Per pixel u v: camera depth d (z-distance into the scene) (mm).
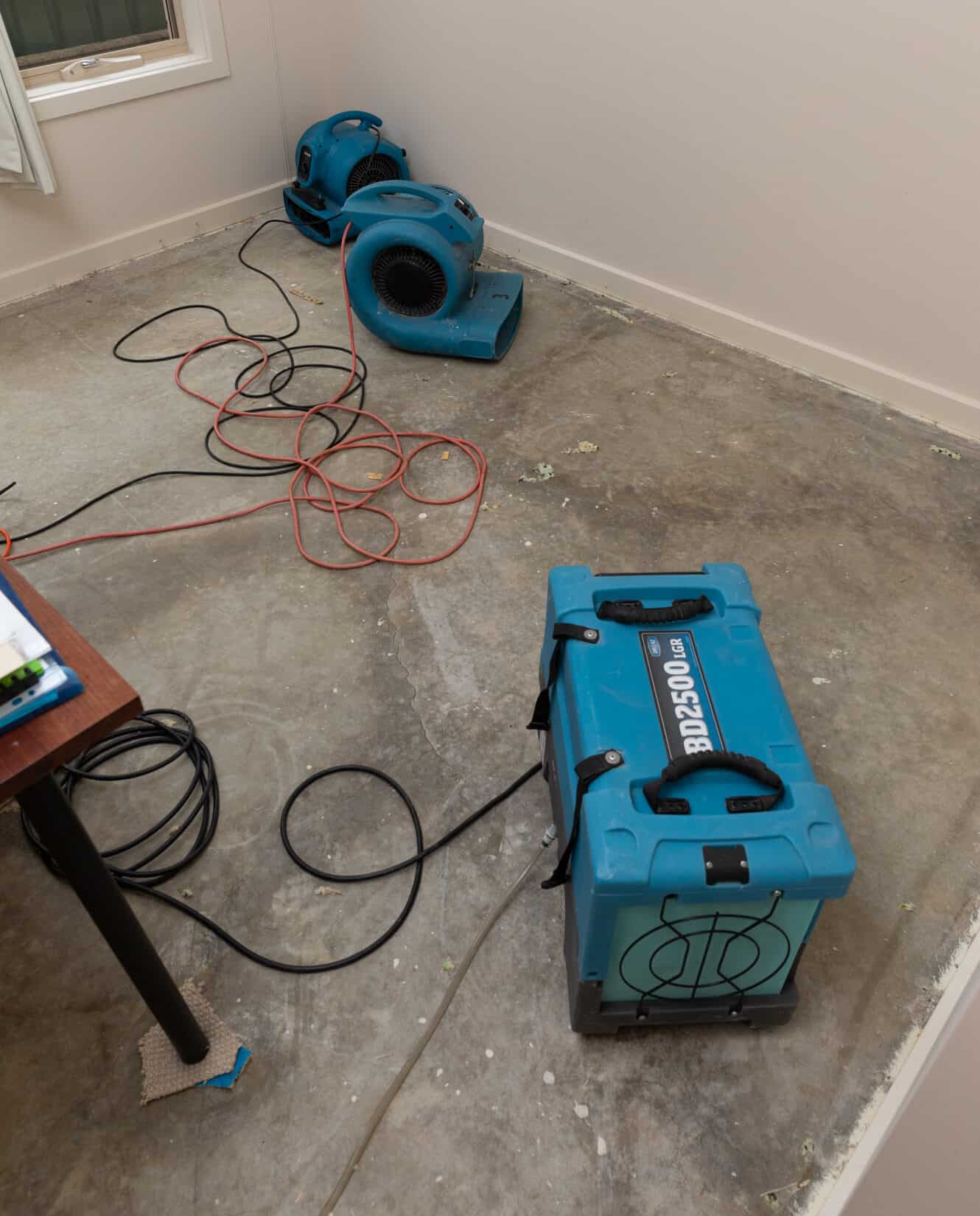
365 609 1931
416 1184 1172
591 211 2904
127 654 1824
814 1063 1292
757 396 2562
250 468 2287
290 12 3139
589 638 1319
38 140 2592
